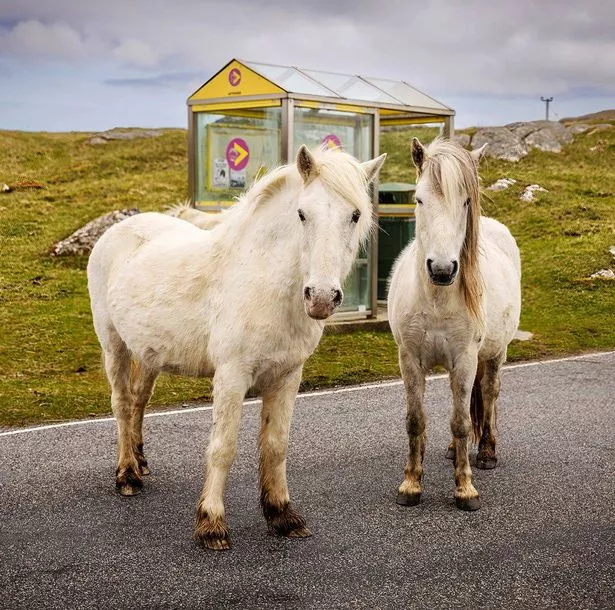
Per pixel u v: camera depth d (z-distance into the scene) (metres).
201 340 5.01
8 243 16.89
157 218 6.04
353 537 4.94
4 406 8.05
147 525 5.06
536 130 30.78
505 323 6.30
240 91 11.46
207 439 7.02
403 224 13.88
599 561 4.59
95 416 7.82
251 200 4.90
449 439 7.25
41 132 36.94
